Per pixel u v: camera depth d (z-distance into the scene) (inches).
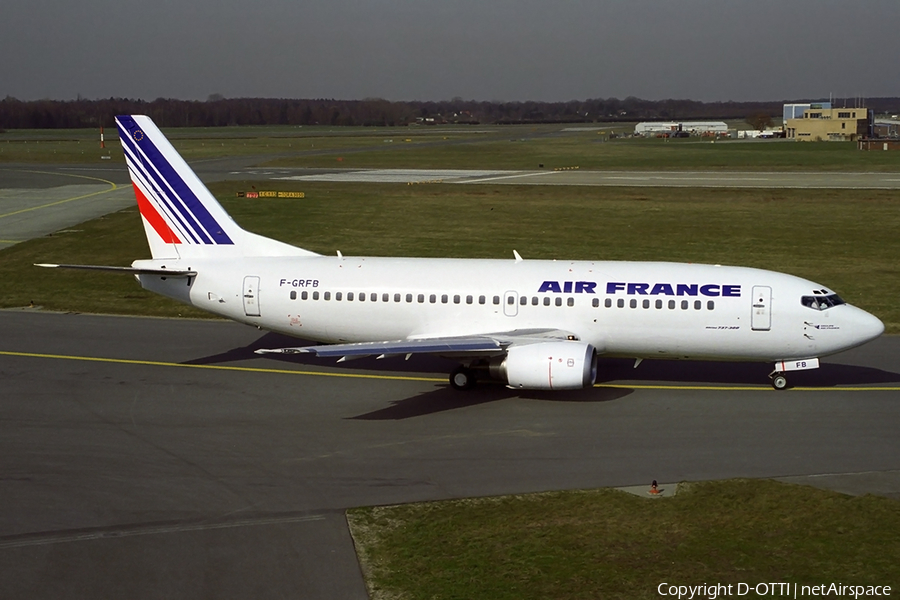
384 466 2138.3
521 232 5900.6
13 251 5255.9
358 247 5403.5
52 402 2632.9
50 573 1599.4
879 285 4284.0
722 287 2701.8
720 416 2516.0
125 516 1850.4
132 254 5216.5
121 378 2891.2
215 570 1610.5
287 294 2925.7
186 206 3036.4
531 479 2044.8
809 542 1688.0
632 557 1633.9
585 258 5017.2
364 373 2970.0
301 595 1517.0
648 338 2748.5
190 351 3235.7
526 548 1675.7
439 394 2743.6
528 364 2524.6
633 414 2534.5
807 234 5762.8
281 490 1989.4
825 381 2869.1
